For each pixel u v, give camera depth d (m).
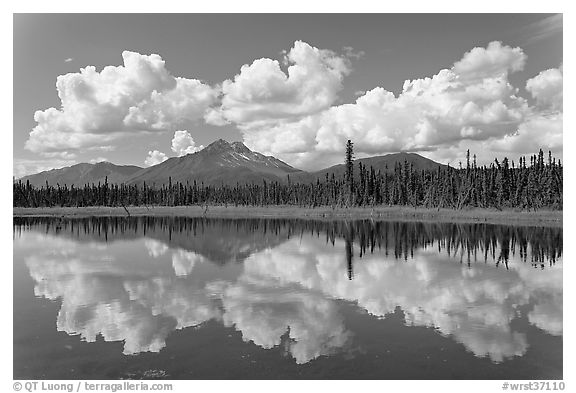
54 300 22.25
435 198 119.00
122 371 13.94
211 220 97.38
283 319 18.73
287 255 37.41
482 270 29.55
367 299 22.00
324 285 25.23
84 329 17.75
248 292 23.66
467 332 17.00
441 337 16.47
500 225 65.31
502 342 15.99
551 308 20.17
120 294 23.44
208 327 17.83
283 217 109.12
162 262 34.03
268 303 21.33
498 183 102.19
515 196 96.88
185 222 89.56
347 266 31.58
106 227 73.38
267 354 14.99
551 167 90.50
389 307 20.48
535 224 64.50
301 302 21.45
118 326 18.06
